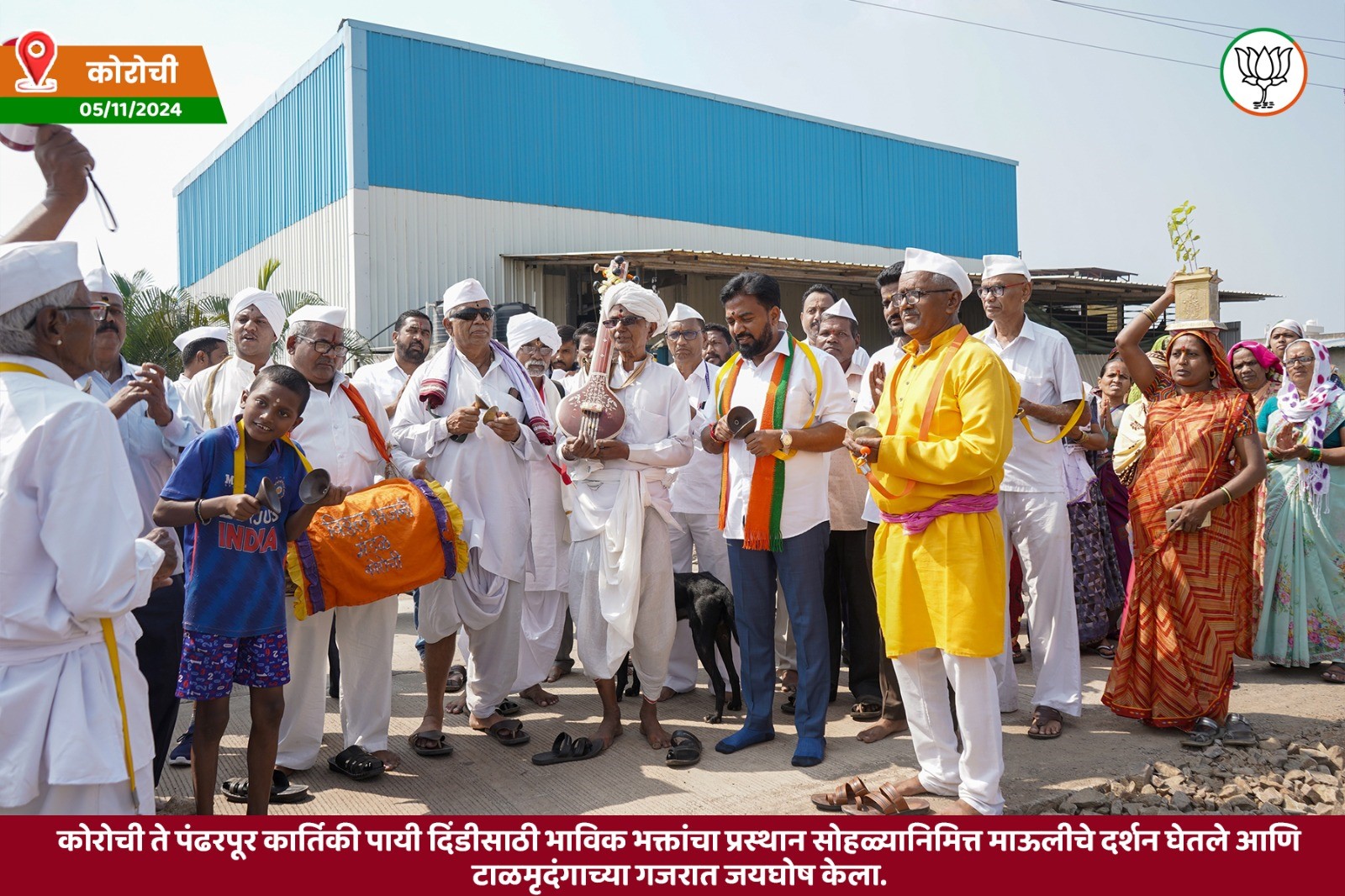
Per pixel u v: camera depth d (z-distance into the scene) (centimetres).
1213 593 490
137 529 258
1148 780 438
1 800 236
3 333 253
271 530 368
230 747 496
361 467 465
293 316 459
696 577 545
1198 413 501
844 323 601
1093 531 673
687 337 674
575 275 1981
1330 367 634
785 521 461
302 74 1936
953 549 377
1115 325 2612
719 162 2250
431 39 1823
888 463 379
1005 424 374
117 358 412
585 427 477
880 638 527
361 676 456
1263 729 511
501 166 1909
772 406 468
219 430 362
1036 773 441
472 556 483
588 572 486
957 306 402
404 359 652
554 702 575
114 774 254
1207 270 511
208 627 354
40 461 243
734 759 467
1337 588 614
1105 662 656
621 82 2089
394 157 1777
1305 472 620
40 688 245
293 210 1988
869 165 2547
